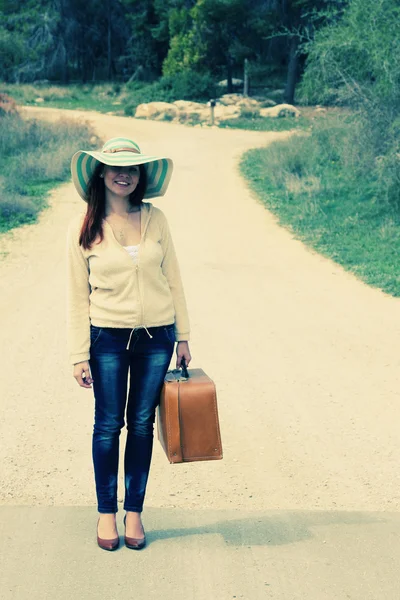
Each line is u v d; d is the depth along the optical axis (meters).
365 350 7.79
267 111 37.97
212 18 44.28
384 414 6.07
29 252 12.48
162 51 57.28
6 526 3.84
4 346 7.71
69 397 6.33
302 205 16.84
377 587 3.25
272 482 4.84
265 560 3.50
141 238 3.51
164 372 3.60
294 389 6.63
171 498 4.57
